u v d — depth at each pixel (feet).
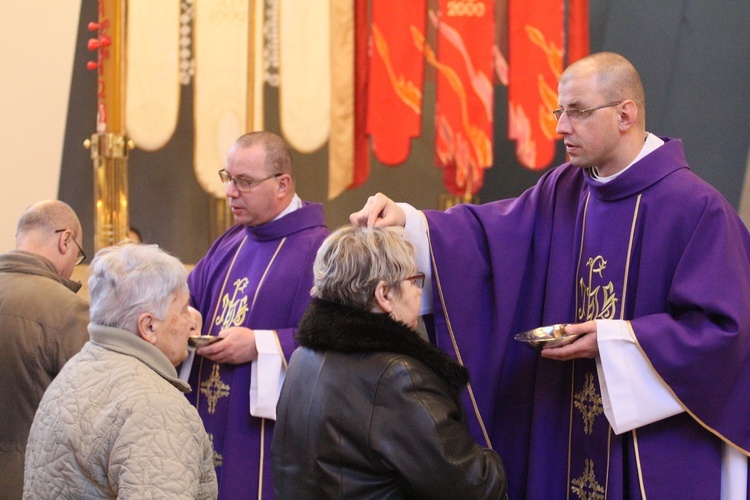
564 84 10.85
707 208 10.39
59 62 25.39
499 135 25.29
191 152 26.07
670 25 23.66
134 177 26.27
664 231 10.62
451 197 19.79
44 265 13.34
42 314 12.60
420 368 8.68
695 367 10.02
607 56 10.81
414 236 11.66
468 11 19.24
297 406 9.08
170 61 19.83
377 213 11.29
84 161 25.48
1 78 25.20
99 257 9.22
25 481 8.76
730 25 23.20
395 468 8.43
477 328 11.90
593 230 11.32
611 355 10.27
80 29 25.38
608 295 11.00
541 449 11.48
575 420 11.27
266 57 20.25
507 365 11.97
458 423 8.67
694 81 23.48
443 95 19.38
